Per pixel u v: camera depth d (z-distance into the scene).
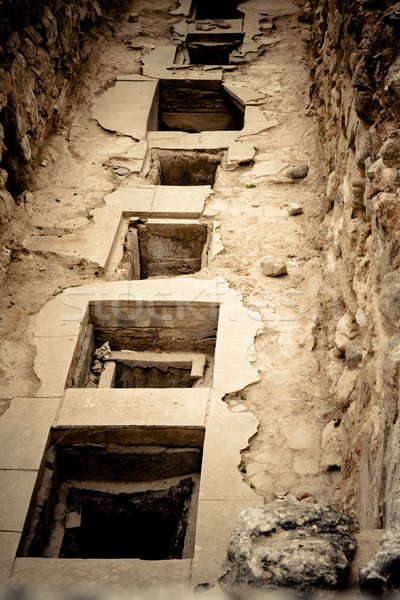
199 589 3.33
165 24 14.09
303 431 5.70
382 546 2.93
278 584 3.08
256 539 3.32
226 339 6.61
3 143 8.16
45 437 5.57
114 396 5.98
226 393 6.02
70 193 9.02
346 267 6.25
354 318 6.02
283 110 10.99
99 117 10.77
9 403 5.88
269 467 5.39
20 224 8.24
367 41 5.52
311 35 12.67
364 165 5.86
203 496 5.10
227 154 9.88
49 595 4.14
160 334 7.17
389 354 4.05
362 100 5.66
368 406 4.76
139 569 4.54
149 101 11.27
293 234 8.24
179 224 8.62
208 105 12.33
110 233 8.24
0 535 4.80
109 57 12.72
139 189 9.16
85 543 5.85
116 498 5.82
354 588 3.07
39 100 9.46
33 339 6.55
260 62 12.62
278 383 6.15
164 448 5.76
